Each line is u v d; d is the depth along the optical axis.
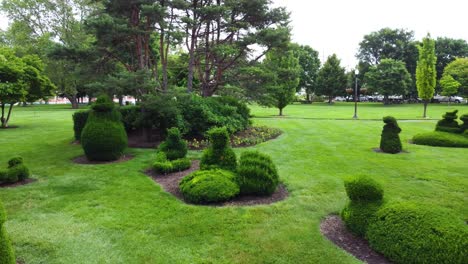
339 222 4.33
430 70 22.12
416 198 5.30
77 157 8.70
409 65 51.12
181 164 7.10
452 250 2.78
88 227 4.17
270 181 5.29
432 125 16.55
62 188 5.89
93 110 8.23
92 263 3.33
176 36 10.45
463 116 11.04
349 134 13.26
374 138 12.17
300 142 11.23
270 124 16.81
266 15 13.70
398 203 3.54
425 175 6.73
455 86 35.97
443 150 9.66
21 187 5.94
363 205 3.81
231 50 12.21
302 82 54.50
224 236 3.91
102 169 7.35
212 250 3.58
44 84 16.38
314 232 4.00
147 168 7.46
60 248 3.62
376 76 44.53
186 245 3.69
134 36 11.34
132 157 8.71
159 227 4.16
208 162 5.96
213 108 11.91
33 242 3.75
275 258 3.40
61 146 10.55
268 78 14.23
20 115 24.22
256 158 5.48
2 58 14.52
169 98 9.60
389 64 44.53
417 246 2.96
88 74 12.12
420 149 9.84
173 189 5.82
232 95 14.80
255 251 3.54
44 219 4.43
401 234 3.15
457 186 5.95
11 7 33.44
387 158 8.48
